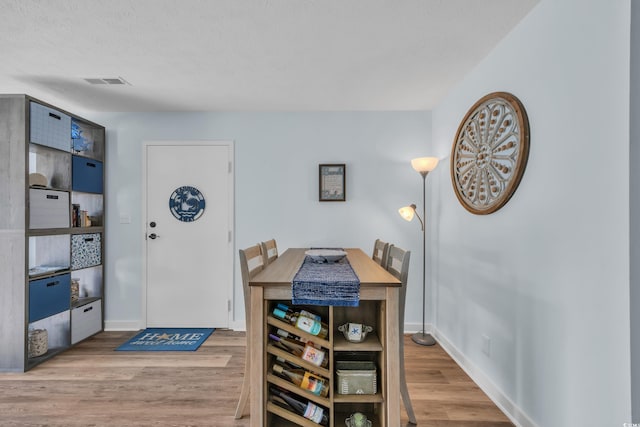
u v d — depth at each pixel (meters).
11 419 1.72
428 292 3.07
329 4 1.56
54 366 2.32
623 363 1.12
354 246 3.08
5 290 2.25
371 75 2.34
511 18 1.67
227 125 3.11
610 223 1.17
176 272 3.10
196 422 1.70
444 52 2.02
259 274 1.62
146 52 2.01
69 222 2.64
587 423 1.27
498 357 1.90
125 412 1.78
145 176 3.10
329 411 1.48
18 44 1.90
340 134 3.10
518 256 1.71
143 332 3.00
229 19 1.67
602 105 1.20
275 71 2.28
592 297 1.25
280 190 3.10
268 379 1.47
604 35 1.18
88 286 3.05
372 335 1.60
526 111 1.65
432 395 1.97
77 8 1.57
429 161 2.67
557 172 1.43
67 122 2.62
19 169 2.24
